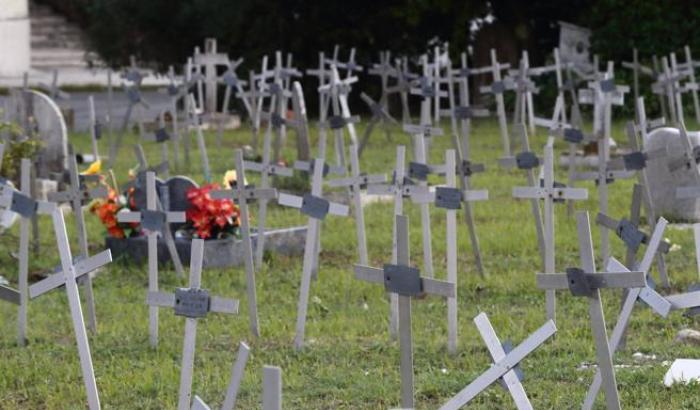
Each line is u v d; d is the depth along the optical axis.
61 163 20.92
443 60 36.03
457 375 11.05
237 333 12.75
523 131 14.53
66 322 13.39
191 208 15.91
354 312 13.58
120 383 11.12
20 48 45.78
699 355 11.51
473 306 13.77
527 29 35.78
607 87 21.86
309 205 12.27
